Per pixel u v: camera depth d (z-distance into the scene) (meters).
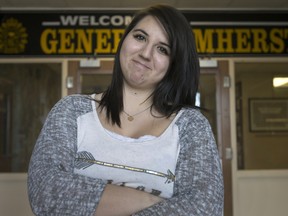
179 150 0.79
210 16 3.71
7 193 3.62
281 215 3.63
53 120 0.80
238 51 3.69
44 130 0.79
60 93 3.63
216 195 0.71
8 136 3.66
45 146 0.75
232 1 3.55
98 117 0.84
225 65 3.67
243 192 3.63
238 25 3.71
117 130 0.83
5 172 3.64
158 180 0.76
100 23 3.66
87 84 3.62
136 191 0.68
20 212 3.60
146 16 0.88
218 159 0.79
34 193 0.68
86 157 0.77
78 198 0.66
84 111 0.85
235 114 3.65
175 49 0.86
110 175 0.76
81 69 3.62
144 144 0.79
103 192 0.67
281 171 3.66
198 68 0.91
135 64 0.86
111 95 0.87
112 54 3.63
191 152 0.78
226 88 3.65
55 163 0.73
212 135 0.82
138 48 0.86
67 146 0.77
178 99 0.89
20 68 3.68
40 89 3.65
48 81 3.65
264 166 3.67
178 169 0.77
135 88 0.88
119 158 0.77
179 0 3.52
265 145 3.67
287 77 3.72
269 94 3.70
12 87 3.67
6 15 3.67
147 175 0.76
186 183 0.74
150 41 0.86
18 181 3.62
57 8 3.67
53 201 0.65
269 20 3.72
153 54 0.86
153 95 0.88
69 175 0.69
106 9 3.67
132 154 0.77
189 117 0.84
